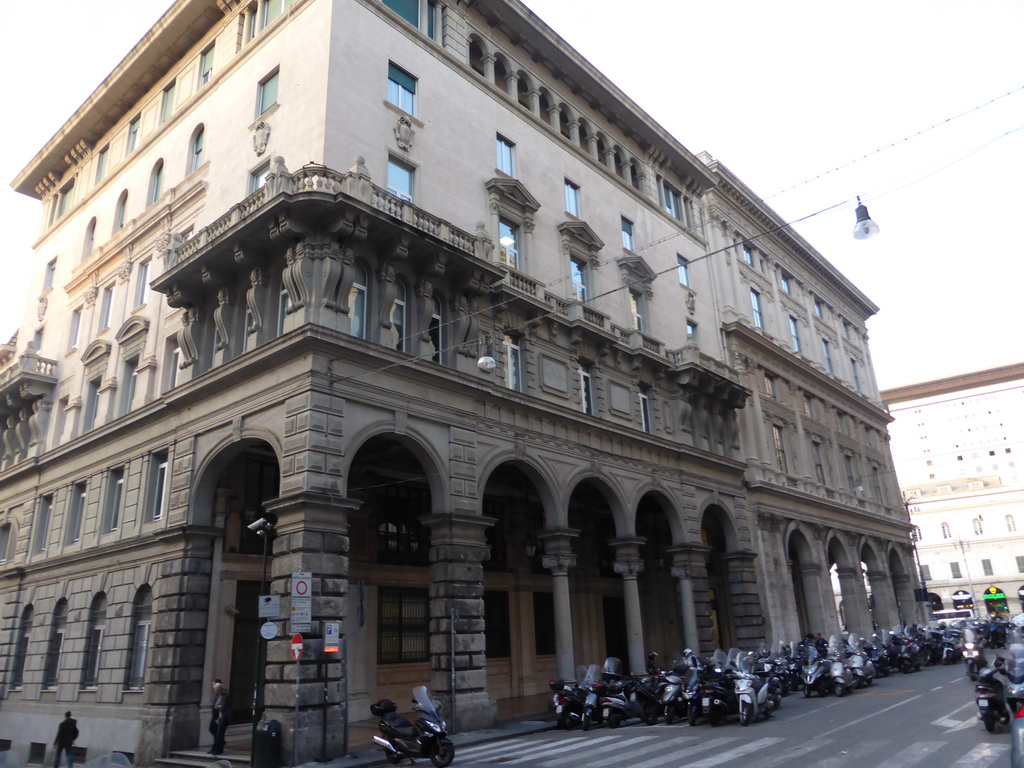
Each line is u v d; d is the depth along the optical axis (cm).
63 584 2933
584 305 3084
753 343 4412
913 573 5847
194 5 3175
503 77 3294
